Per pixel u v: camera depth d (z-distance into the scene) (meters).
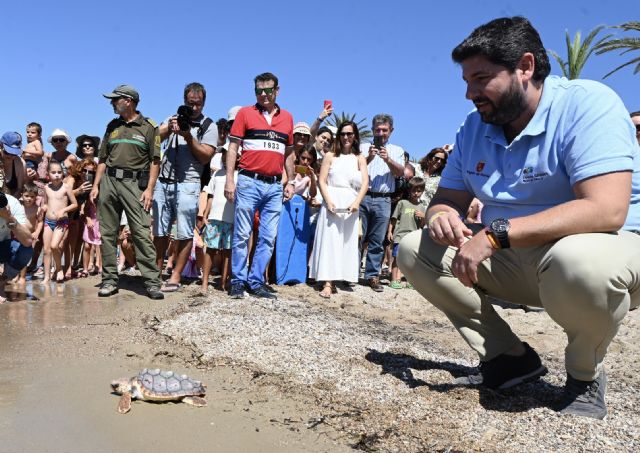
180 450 2.39
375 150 7.03
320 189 6.50
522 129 2.71
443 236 2.82
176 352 3.77
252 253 6.85
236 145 5.70
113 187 5.68
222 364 3.55
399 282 7.61
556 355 4.46
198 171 6.10
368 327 4.93
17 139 6.86
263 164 5.66
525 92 2.59
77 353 3.72
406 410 2.81
